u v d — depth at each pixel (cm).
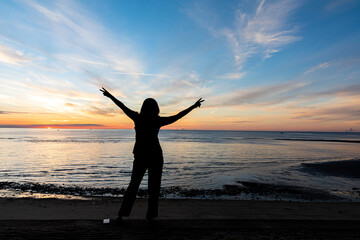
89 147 4328
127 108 296
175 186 1064
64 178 1323
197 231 260
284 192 942
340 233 259
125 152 3247
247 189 995
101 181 1234
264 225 281
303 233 258
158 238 238
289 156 2773
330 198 850
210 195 877
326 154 3094
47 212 423
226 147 4631
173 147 4512
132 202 282
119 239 234
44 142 6172
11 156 2625
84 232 249
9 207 454
